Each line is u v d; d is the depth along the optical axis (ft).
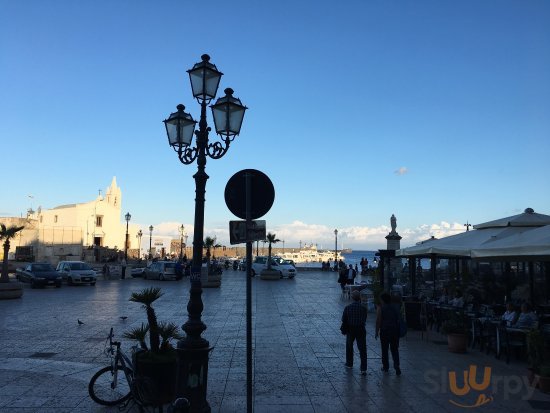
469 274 62.69
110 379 24.81
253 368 30.81
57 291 93.35
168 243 304.30
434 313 49.34
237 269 188.44
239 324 49.88
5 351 35.73
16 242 208.23
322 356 34.65
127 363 22.88
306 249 483.10
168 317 55.98
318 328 47.62
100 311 60.80
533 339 27.27
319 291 93.04
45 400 23.47
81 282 109.19
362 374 29.40
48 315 56.65
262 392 25.39
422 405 23.30
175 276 130.31
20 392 24.71
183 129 23.85
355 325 30.25
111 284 115.55
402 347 38.96
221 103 22.49
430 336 44.45
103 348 36.83
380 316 30.53
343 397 24.61
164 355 23.17
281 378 28.37
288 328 47.52
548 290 53.11
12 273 136.87
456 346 36.37
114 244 249.34
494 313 43.09
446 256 54.49
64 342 39.34
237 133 22.97
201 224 21.94
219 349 36.94
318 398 24.39
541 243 27.58
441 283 72.08
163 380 22.38
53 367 30.22
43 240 213.66
